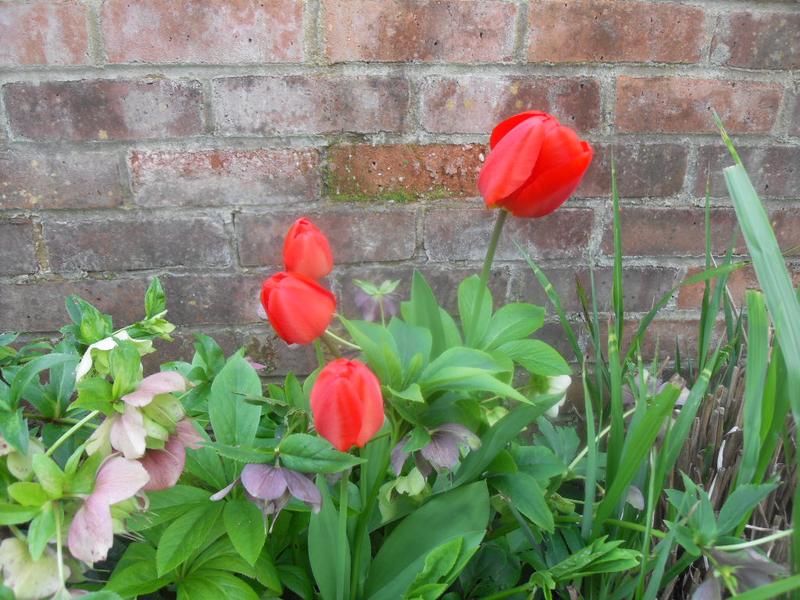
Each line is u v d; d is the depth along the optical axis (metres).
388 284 0.67
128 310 0.87
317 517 0.52
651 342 0.95
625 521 0.57
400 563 0.54
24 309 0.85
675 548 0.60
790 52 0.82
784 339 0.41
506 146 0.44
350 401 0.38
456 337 0.62
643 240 0.89
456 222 0.86
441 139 0.83
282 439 0.46
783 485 0.64
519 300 0.91
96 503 0.44
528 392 0.64
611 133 0.84
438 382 0.47
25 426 0.49
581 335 0.93
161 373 0.50
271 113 0.79
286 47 0.77
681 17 0.79
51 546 0.46
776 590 0.37
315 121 0.80
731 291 0.93
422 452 0.48
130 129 0.78
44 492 0.45
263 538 0.50
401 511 0.57
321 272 0.48
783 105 0.84
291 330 0.44
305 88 0.79
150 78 0.77
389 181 0.84
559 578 0.53
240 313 0.89
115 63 0.75
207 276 0.86
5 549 0.45
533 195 0.46
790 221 0.90
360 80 0.79
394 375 0.47
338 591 0.51
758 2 0.79
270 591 0.57
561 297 0.92
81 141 0.78
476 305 0.53
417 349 0.53
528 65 0.80
